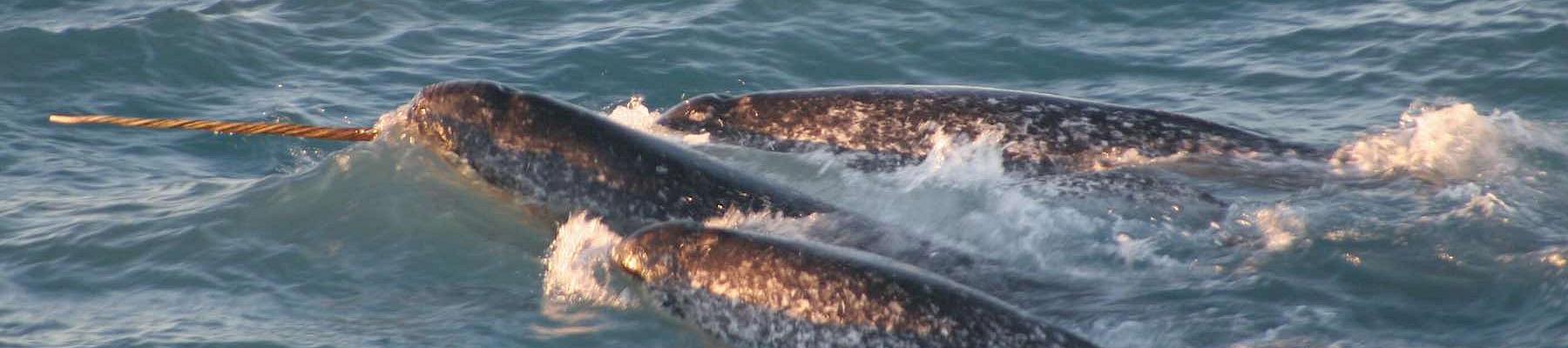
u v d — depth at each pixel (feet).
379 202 132.26
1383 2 209.26
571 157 130.00
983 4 212.23
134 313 115.03
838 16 207.21
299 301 117.80
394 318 114.62
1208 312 110.22
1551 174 138.21
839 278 106.01
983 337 101.86
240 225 130.52
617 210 126.72
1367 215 127.03
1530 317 107.45
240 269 123.13
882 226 124.77
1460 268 115.85
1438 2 207.21
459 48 198.29
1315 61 188.44
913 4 211.61
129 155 157.28
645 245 113.09
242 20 202.90
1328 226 124.67
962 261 119.03
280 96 179.52
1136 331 107.14
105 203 139.23
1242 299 112.47
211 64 188.75
